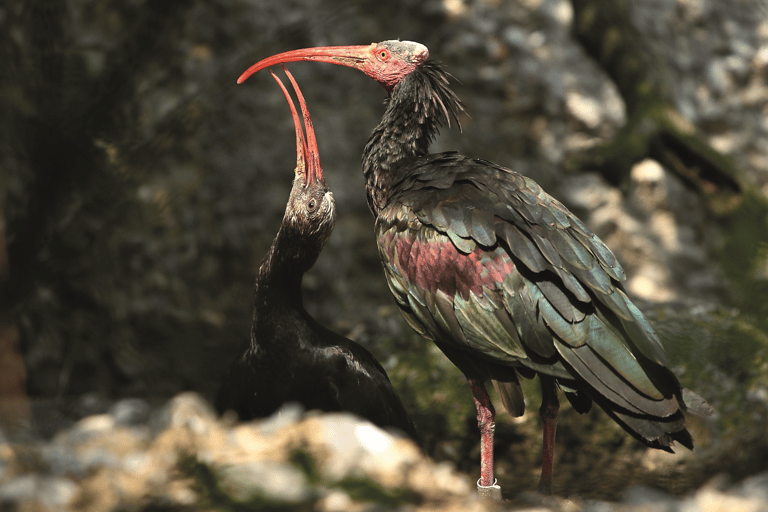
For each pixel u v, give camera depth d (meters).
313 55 7.39
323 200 5.92
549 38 16.22
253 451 4.42
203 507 3.99
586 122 15.54
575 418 8.56
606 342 5.25
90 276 11.51
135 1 12.77
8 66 10.68
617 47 15.18
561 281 5.39
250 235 13.63
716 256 14.40
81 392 10.81
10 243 10.45
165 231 12.80
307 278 13.82
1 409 6.91
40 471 4.02
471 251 5.59
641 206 14.86
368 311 13.22
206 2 14.67
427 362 9.70
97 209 11.75
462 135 15.44
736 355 9.36
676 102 15.15
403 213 6.00
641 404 5.12
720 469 8.35
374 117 15.35
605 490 8.09
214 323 12.70
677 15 16.44
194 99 13.70
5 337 8.68
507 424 8.70
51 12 11.30
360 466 4.33
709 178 14.21
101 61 12.04
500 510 4.39
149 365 11.62
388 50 7.23
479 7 16.30
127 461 4.21
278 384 6.00
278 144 14.48
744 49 16.52
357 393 6.00
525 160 15.37
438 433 8.86
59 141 10.89
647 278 14.27
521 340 5.44
